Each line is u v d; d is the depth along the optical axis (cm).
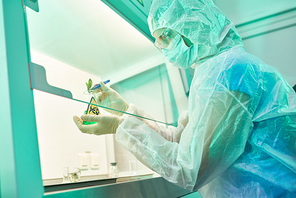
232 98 75
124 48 124
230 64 81
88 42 101
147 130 87
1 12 61
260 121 81
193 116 78
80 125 92
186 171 76
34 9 74
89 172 116
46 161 99
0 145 55
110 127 92
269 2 233
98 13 107
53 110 106
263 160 78
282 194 74
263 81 83
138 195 84
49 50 82
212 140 74
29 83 61
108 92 102
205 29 95
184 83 183
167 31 108
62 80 81
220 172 79
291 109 79
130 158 146
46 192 59
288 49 224
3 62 58
